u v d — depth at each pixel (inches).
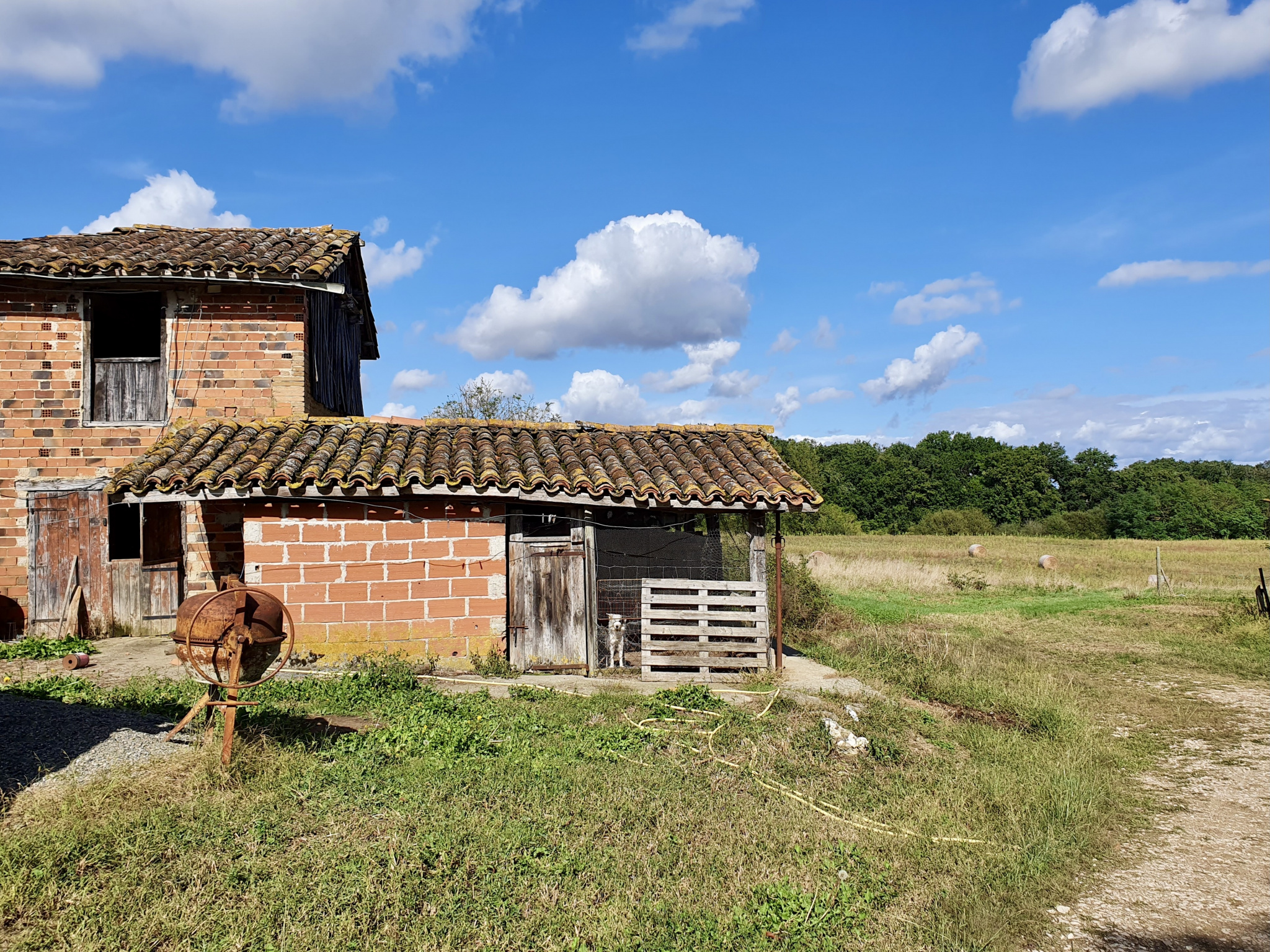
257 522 415.5
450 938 172.6
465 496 422.3
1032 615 766.5
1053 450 3250.5
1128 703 445.1
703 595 444.1
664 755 306.5
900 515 3088.1
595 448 497.4
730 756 311.3
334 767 261.1
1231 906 215.3
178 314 505.4
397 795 244.5
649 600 441.7
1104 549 1631.4
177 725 274.2
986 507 3009.4
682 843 229.0
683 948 177.2
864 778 297.1
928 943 189.8
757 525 452.8
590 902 193.3
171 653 436.1
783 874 217.2
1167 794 306.5
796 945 183.0
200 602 263.1
